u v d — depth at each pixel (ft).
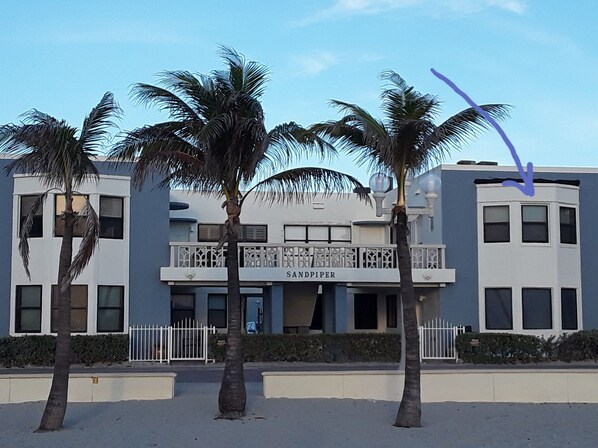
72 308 95.40
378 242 122.21
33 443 50.14
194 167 59.77
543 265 103.35
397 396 65.87
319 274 101.09
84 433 53.16
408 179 75.31
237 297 59.41
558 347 99.66
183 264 100.78
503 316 103.60
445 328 99.66
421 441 51.34
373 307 118.11
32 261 95.76
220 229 119.14
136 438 51.57
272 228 120.57
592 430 55.31
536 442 51.42
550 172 106.22
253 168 57.31
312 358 97.40
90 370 87.76
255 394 67.62
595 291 105.40
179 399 65.05
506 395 66.80
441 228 104.42
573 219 105.29
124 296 98.12
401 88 56.18
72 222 55.57
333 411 60.44
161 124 58.80
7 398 64.80
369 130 54.13
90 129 55.57
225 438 51.55
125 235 98.63
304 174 60.90
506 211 104.27
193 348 96.37
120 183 98.37
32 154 55.57
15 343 92.12
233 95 55.88
